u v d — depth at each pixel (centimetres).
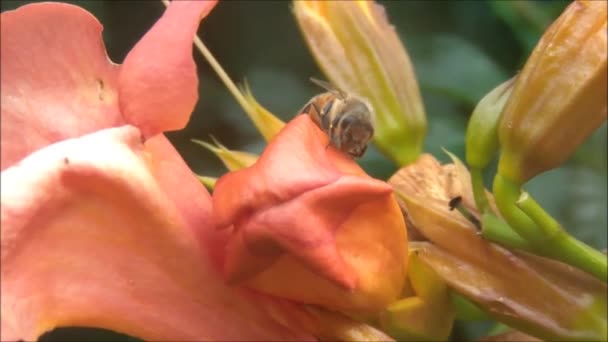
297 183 15
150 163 15
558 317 17
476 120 17
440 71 29
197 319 16
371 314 16
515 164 17
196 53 33
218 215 15
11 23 15
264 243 15
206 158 31
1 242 14
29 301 15
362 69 20
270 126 19
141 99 15
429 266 17
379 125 20
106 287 15
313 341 16
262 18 35
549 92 16
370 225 16
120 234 15
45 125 15
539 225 17
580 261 17
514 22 28
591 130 16
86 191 15
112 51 33
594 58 16
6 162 15
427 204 18
